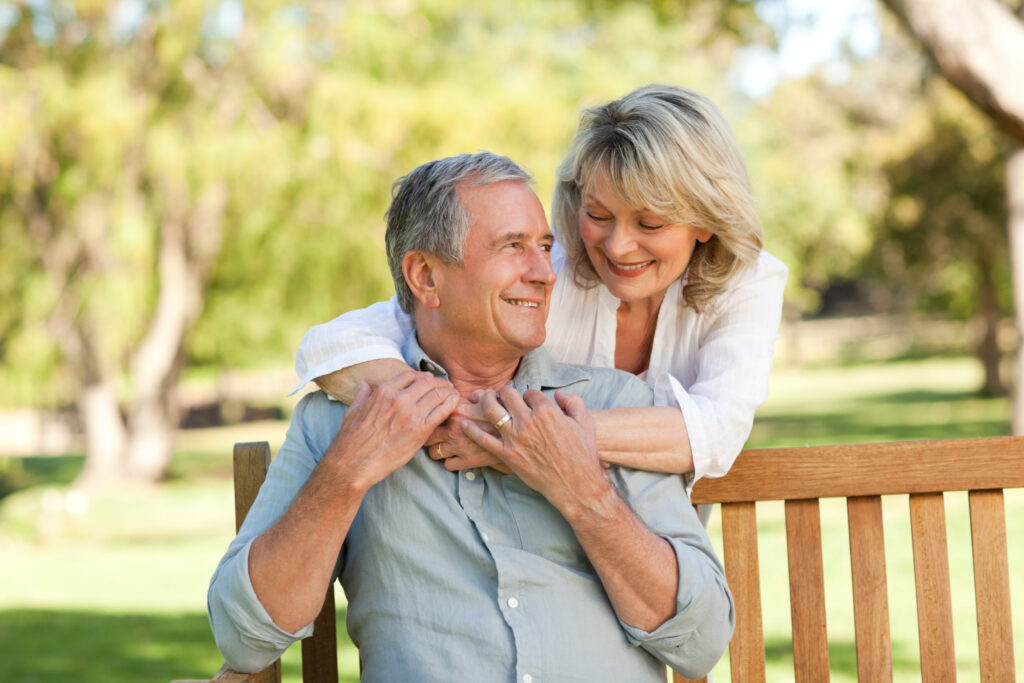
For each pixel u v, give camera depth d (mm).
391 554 1812
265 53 11047
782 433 15789
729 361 1968
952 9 4484
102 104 10969
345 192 11570
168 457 14625
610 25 12266
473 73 11547
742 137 14336
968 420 15812
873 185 19516
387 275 12289
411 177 1858
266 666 1793
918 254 20016
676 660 1767
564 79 11750
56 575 8508
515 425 1684
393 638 1799
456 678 1743
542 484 1685
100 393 14453
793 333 41188
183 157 11078
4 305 13422
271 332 16125
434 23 11773
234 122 11672
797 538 1940
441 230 1803
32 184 12164
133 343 13531
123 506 12711
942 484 1902
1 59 12031
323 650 1922
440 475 1814
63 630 6289
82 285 12695
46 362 13992
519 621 1744
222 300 15672
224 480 15109
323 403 1922
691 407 1841
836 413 19094
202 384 27891
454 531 1792
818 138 20000
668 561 1713
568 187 2090
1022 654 4430
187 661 5434
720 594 1753
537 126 10797
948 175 18516
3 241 12945
